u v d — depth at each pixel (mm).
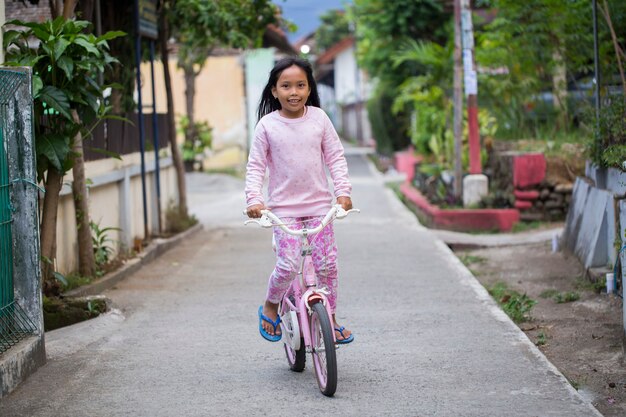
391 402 5336
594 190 9961
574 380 6195
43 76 7457
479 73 17078
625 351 6562
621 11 12055
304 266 5512
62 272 9211
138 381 5898
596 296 8688
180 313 8148
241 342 6973
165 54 14773
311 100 5777
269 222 5312
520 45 15852
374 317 7789
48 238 8008
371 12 25062
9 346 6016
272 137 5590
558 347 7102
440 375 5902
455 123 16562
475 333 7094
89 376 6031
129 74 12438
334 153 5738
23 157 6203
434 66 19562
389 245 12555
